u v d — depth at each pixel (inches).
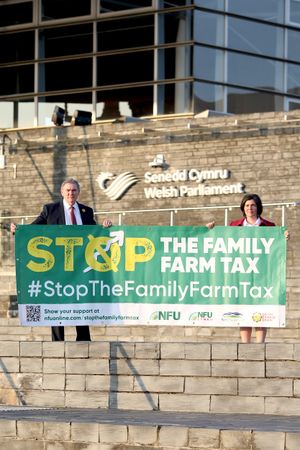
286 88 1242.6
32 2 1285.7
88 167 1182.9
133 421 439.2
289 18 1246.9
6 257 1198.3
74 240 549.3
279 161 1091.3
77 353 529.0
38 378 534.3
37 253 549.0
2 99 1291.8
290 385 497.0
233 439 406.6
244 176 1105.4
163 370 515.8
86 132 1184.2
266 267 541.0
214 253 543.8
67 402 528.4
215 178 1117.1
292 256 1051.9
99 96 1246.9
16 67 1289.4
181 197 1133.1
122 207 1162.6
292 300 953.5
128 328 758.5
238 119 1112.2
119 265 548.4
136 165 1158.3
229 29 1217.4
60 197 1194.6
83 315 549.0
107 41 1246.9
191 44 1200.8
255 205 570.6
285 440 399.2
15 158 1221.1
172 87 1210.0
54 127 1202.0
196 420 451.5
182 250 545.3
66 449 429.1
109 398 522.9
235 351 505.7
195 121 1131.3
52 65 1273.4
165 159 1142.3
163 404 514.6
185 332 745.0
